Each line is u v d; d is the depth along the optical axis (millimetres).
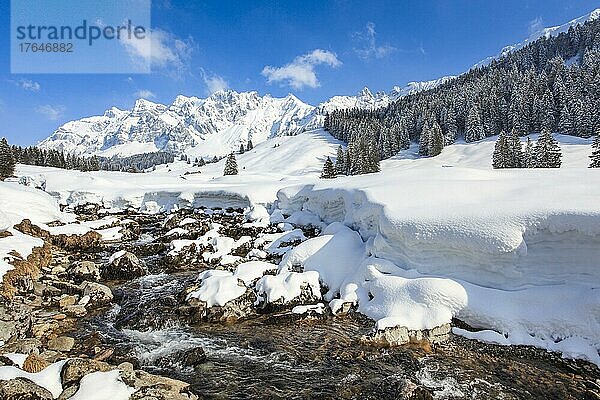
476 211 13789
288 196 30859
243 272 15992
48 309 14117
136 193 46719
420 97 159250
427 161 101250
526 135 97812
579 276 11727
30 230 24766
